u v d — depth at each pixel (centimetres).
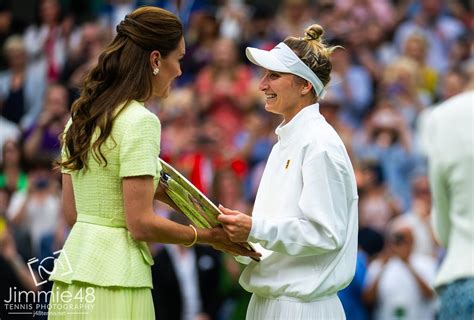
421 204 3341
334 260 1756
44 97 4209
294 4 4641
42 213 3303
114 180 1709
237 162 3603
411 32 4597
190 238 1728
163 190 1827
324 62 1798
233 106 4112
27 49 4450
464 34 4762
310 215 1716
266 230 1717
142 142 1684
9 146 3609
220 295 3125
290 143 1786
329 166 1730
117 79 1730
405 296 3131
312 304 1761
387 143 3928
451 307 1833
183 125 3878
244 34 4531
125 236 1719
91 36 4341
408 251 3161
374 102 4244
